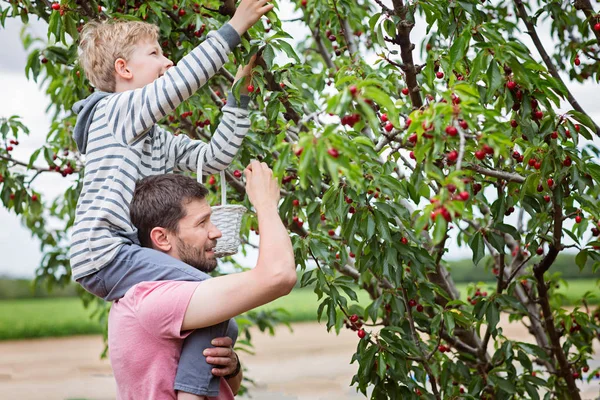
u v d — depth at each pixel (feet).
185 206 7.03
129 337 6.57
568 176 8.60
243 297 6.31
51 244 17.51
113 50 7.95
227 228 7.55
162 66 8.10
